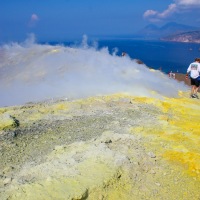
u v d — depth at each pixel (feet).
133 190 26.11
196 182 27.91
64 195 23.45
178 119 43.27
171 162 30.25
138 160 29.66
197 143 34.76
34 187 24.16
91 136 34.94
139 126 38.29
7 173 27.09
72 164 27.61
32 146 32.71
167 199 25.67
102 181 25.50
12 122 38.04
